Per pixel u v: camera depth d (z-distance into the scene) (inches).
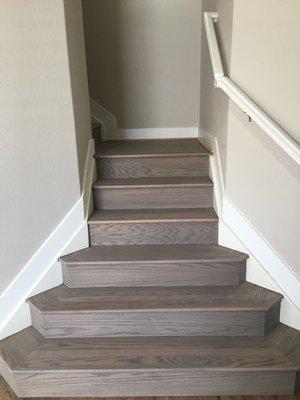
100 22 123.6
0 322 75.7
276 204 73.8
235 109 78.8
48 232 81.7
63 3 74.9
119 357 69.0
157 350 70.7
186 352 69.9
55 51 76.2
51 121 78.2
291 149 63.1
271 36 68.6
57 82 77.7
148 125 133.6
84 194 89.1
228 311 72.8
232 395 67.8
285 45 66.9
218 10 88.0
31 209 77.7
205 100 115.6
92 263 81.4
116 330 75.1
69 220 85.3
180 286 82.4
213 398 67.7
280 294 76.4
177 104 131.6
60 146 80.9
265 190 75.4
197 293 79.0
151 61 127.5
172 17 123.1
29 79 73.0
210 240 90.0
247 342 72.1
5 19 68.0
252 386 67.0
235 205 83.3
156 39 125.3
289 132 69.7
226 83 74.2
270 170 73.5
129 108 131.9
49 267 82.4
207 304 74.2
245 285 81.4
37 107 75.2
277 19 67.1
